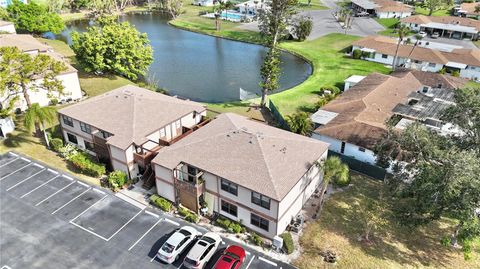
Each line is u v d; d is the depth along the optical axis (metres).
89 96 60.78
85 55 65.75
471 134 33.81
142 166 39.09
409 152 34.91
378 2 144.62
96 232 32.66
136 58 69.81
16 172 40.31
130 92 47.25
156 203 35.88
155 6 154.75
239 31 115.25
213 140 36.22
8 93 48.22
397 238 33.16
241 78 75.94
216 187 33.62
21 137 47.06
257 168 32.47
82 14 135.25
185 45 101.75
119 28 68.88
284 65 86.81
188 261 28.70
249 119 46.44
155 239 32.12
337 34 110.88
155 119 42.75
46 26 93.81
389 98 55.12
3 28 85.00
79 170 41.03
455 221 35.34
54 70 47.25
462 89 34.84
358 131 44.78
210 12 144.62
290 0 77.44
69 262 29.58
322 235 33.03
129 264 29.56
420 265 30.41
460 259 31.22
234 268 28.42
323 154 37.53
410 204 36.81
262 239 32.56
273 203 30.31
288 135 38.75
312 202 37.31
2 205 35.44
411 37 105.50
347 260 30.45
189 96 66.25
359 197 38.19
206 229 33.47
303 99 64.25
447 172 27.86
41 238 31.84
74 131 44.34
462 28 105.25
